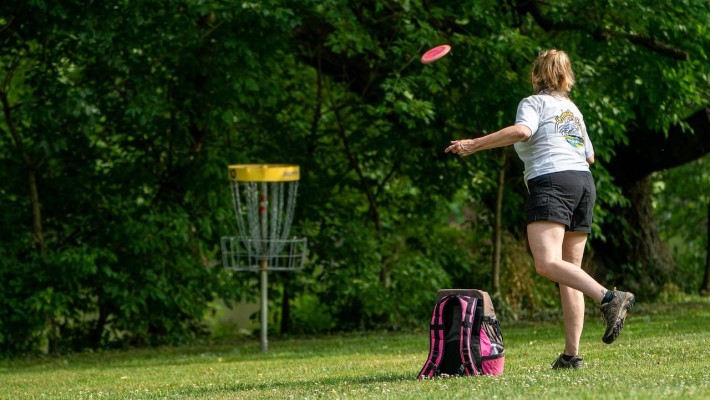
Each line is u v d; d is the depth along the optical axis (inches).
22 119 1619.1
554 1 1685.5
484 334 734.5
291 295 1861.5
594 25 1651.1
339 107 1863.9
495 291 1855.3
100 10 1504.7
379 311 1766.7
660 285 2177.7
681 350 883.4
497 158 1830.7
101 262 1653.5
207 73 1630.2
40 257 1612.9
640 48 1701.5
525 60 1658.5
